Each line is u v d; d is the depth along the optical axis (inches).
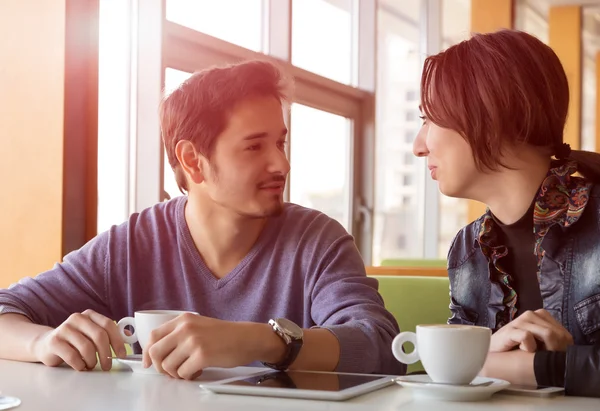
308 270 54.4
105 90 102.6
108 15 103.0
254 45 143.3
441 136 49.8
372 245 187.9
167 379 39.5
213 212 54.5
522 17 210.4
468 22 199.0
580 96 239.5
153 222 57.8
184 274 55.7
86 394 34.6
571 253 48.8
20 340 46.6
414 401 32.7
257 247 55.4
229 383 35.4
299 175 162.4
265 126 51.8
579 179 50.3
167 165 108.5
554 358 38.9
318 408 30.9
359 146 187.0
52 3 91.6
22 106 92.5
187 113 52.4
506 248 51.9
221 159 51.8
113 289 57.2
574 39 232.7
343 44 180.4
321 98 168.9
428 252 201.8
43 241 91.7
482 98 47.9
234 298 55.4
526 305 51.4
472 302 54.7
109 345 42.9
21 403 32.1
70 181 92.5
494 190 51.1
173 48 117.2
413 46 200.4
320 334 43.3
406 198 199.0
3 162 93.0
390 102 193.8
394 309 66.7
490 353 42.4
